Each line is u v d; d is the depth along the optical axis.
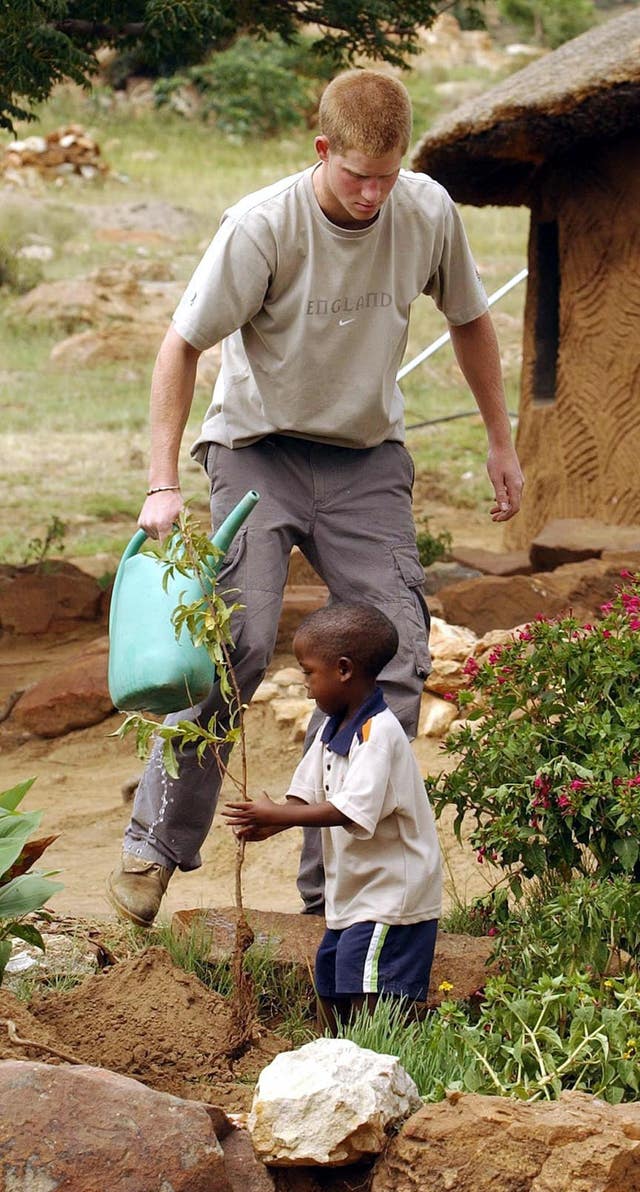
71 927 5.32
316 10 13.24
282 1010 4.88
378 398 5.08
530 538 13.35
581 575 9.89
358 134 4.47
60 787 8.48
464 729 5.25
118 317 29.02
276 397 5.04
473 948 5.07
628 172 11.91
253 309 4.88
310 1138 3.35
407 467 5.40
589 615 9.58
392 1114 3.43
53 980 4.79
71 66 11.21
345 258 4.83
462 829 6.64
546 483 13.12
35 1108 3.20
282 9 13.13
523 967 4.55
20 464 19.75
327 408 5.05
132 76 51.94
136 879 5.02
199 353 4.93
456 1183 3.29
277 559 5.12
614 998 4.21
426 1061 3.85
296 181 4.83
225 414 5.20
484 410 5.52
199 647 4.54
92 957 4.99
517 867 6.22
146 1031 4.18
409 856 4.47
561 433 12.80
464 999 4.72
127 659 4.59
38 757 9.16
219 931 5.16
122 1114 3.24
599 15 61.22
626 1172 3.24
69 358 26.88
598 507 12.40
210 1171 3.23
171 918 5.39
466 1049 3.84
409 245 4.94
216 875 6.74
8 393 24.56
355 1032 3.96
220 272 4.80
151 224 36.88
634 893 4.41
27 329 28.78
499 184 13.52
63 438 21.59
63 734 9.39
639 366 11.97
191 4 11.30
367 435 5.16
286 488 5.18
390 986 4.41
